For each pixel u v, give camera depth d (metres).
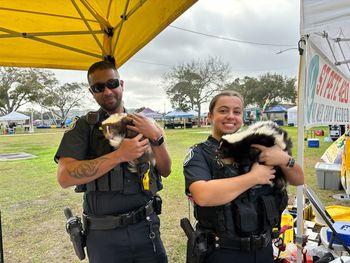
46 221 5.27
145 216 2.01
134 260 1.97
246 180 1.42
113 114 1.93
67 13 2.80
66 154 1.88
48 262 3.73
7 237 4.55
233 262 1.54
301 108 2.12
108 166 1.76
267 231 1.58
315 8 1.83
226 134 1.61
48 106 53.12
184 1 1.87
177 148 16.36
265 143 1.50
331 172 6.53
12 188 7.95
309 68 2.14
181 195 6.71
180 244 4.10
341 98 3.28
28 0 2.50
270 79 53.16
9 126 46.53
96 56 3.32
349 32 2.63
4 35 2.78
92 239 1.97
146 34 2.45
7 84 46.09
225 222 1.52
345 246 2.52
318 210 2.71
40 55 3.31
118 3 2.58
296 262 2.34
